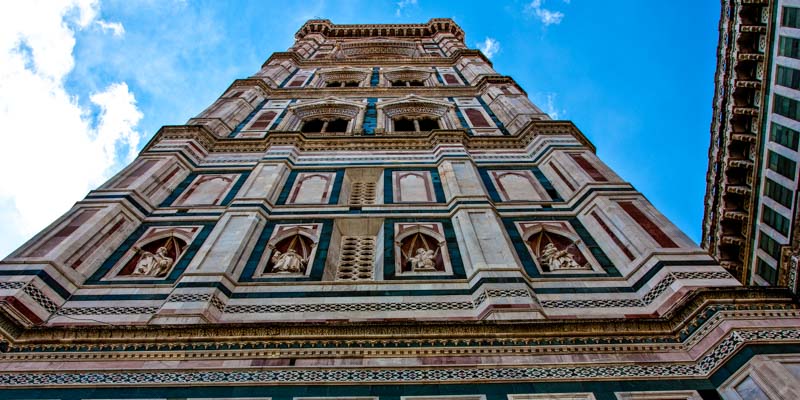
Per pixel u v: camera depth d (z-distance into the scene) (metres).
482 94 31.03
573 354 9.23
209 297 11.12
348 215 15.81
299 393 8.51
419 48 51.75
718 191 28.84
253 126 25.33
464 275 12.44
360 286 11.96
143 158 19.06
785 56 24.11
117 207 15.12
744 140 27.06
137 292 11.91
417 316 10.88
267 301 11.47
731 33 26.86
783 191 24.58
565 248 14.24
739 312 9.52
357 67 40.34
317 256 13.62
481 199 16.17
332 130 26.88
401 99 29.19
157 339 9.43
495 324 9.65
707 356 8.99
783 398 7.82
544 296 11.62
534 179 18.80
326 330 9.59
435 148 21.25
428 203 16.44
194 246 14.09
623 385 8.65
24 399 8.38
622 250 13.21
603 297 11.55
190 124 22.72
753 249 27.19
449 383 8.68
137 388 8.59
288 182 18.55
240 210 15.66
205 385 8.65
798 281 17.69
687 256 12.03
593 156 19.14
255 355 9.20
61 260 12.24
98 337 9.46
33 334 9.51
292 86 34.25
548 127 21.83
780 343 8.83
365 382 8.70
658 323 9.79
